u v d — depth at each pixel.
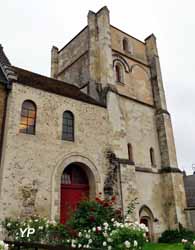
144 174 17.52
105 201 8.71
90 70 18.56
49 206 11.89
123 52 20.83
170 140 19.64
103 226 7.49
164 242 15.80
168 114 20.66
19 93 12.94
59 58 24.25
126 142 16.50
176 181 18.17
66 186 13.79
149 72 22.45
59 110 14.20
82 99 15.61
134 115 18.98
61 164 13.05
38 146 12.59
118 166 15.10
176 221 16.89
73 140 14.16
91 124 15.27
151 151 19.08
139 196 16.47
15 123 12.22
